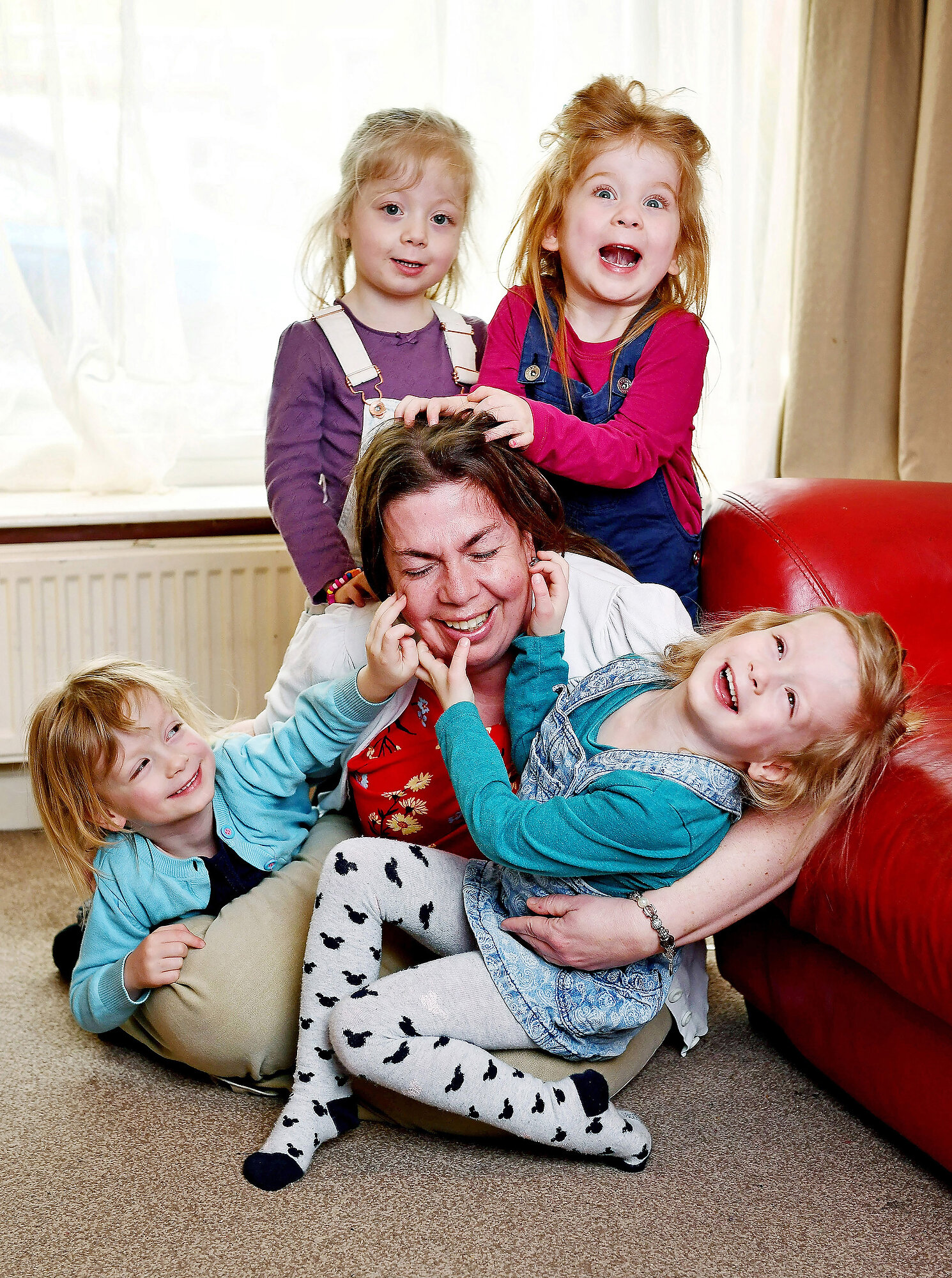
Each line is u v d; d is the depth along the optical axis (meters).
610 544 1.73
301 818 1.59
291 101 2.30
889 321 2.36
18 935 1.87
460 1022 1.28
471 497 1.33
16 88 2.15
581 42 2.32
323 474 1.82
